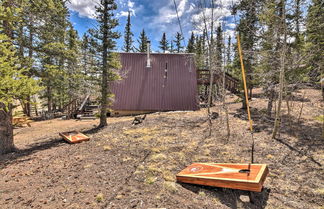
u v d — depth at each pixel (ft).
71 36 48.42
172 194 12.61
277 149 21.33
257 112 39.81
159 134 29.68
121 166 17.66
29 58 23.94
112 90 58.23
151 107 56.44
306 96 48.44
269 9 23.81
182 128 32.76
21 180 15.12
